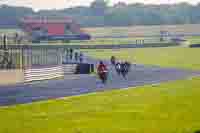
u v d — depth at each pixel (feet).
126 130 146.30
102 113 153.07
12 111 143.95
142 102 163.32
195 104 167.84
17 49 157.69
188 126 153.17
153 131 148.36
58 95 158.61
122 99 162.09
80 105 154.20
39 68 161.27
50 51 162.81
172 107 163.32
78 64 167.02
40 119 143.84
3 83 155.53
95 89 164.86
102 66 168.55
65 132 140.87
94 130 144.87
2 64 156.25
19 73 157.89
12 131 139.03
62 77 164.45
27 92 155.02
